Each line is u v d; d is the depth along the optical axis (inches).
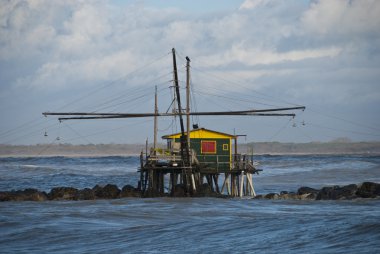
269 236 2364.7
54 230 2650.1
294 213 3186.5
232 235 2437.3
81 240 2418.8
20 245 2347.4
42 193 4416.8
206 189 4409.5
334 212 3193.9
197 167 4421.8
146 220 2974.9
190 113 4379.9
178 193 4360.2
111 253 2158.0
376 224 2401.6
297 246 2144.4
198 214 3193.9
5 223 2851.9
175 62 4311.0
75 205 3814.0
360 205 3550.7
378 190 3954.2
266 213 3213.6
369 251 1990.7
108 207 3629.4
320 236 2283.5
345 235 2262.6
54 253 2182.6
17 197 4256.9
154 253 2130.9
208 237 2416.3
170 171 4443.9
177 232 2546.8
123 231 2605.8
